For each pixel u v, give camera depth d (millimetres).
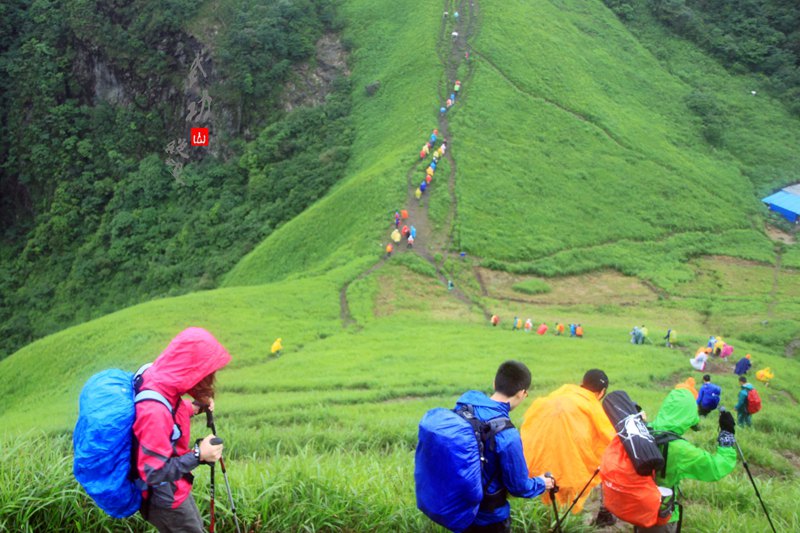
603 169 62094
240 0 88938
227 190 78875
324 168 70375
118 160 91375
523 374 6758
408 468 10695
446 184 56750
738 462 18688
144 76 91938
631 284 50312
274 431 19453
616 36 86562
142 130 92812
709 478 7328
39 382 36156
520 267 49719
